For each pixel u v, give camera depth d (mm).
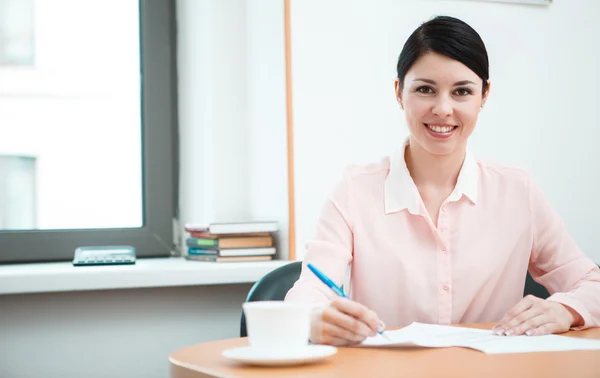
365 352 1069
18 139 2475
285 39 2188
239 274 2121
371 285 1595
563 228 1640
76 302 2139
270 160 2311
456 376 889
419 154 1599
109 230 2457
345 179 1661
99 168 2508
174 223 2543
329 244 1564
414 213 1571
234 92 2467
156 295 2209
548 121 2469
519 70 2438
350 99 2277
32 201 2471
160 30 2541
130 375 2182
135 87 2537
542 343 1138
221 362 983
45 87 2492
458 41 1468
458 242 1585
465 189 1591
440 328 1310
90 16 2516
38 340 2105
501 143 2418
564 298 1345
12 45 2484
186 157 2541
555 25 2479
